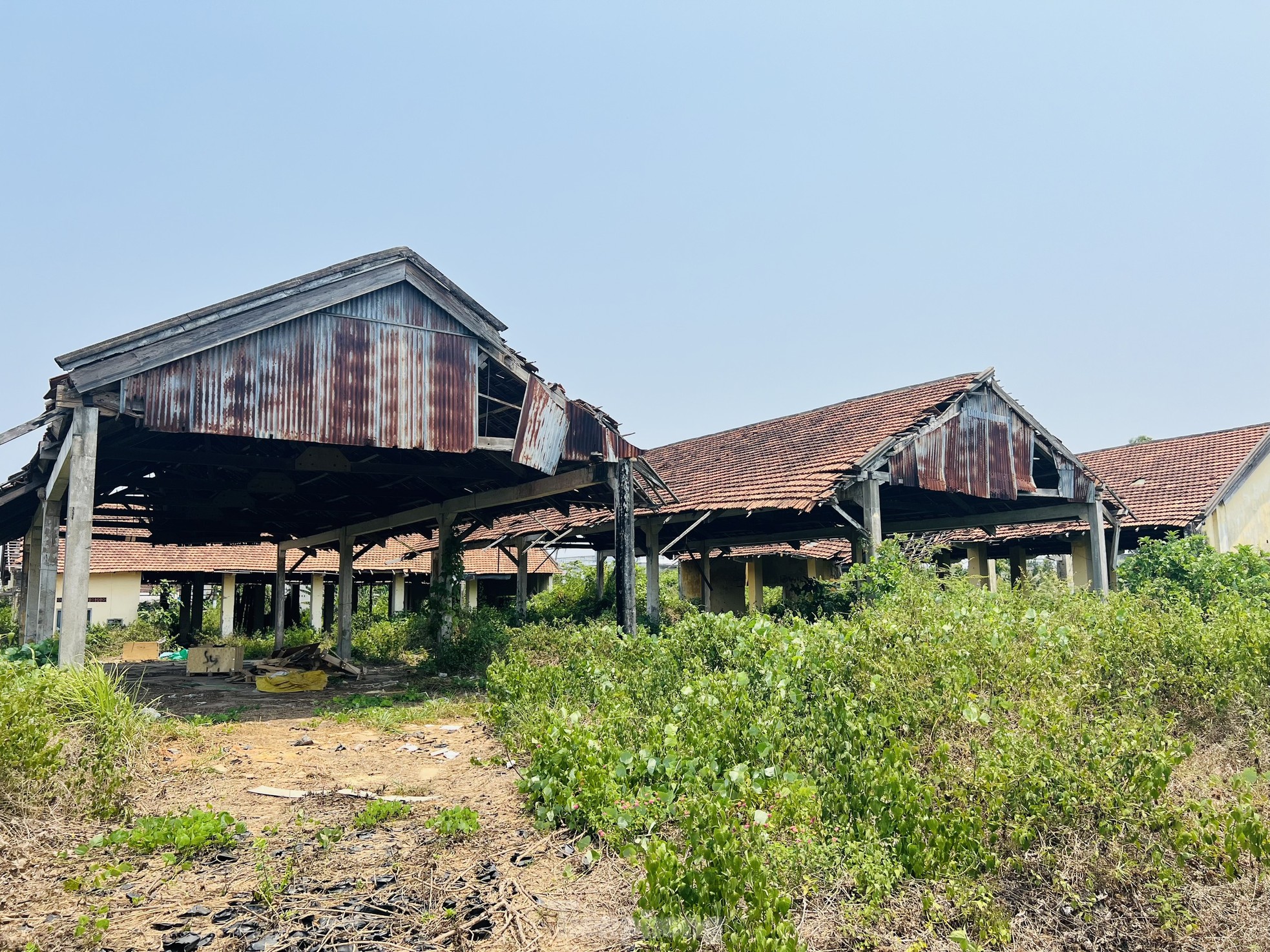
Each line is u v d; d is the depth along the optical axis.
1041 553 23.47
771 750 5.25
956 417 14.80
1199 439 22.95
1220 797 5.16
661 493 17.83
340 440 10.12
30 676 6.80
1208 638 7.23
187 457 11.57
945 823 4.36
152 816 5.81
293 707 11.30
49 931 4.12
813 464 14.30
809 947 3.86
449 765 7.69
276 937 4.14
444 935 4.19
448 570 15.83
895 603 9.88
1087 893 4.16
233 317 9.48
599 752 5.84
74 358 8.52
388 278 10.55
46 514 12.02
